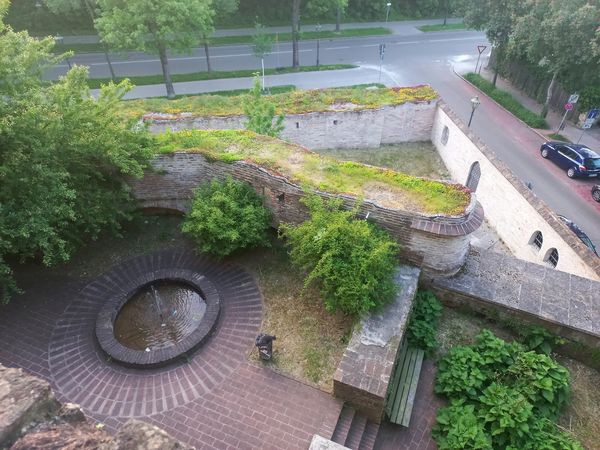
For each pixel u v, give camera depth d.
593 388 10.28
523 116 27.42
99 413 9.23
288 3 40.59
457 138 20.27
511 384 9.74
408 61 34.81
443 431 9.18
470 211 10.86
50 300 11.76
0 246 9.67
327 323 11.02
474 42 39.12
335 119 21.58
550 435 8.80
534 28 23.44
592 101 25.78
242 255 13.15
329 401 9.38
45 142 10.34
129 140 12.24
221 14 31.89
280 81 30.20
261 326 11.07
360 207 11.27
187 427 8.96
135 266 12.89
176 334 11.16
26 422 4.25
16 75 10.16
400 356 10.40
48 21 35.25
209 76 30.14
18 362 10.20
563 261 13.78
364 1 42.53
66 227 11.94
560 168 23.03
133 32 22.91
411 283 11.10
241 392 9.59
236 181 12.91
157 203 14.39
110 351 10.20
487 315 11.40
